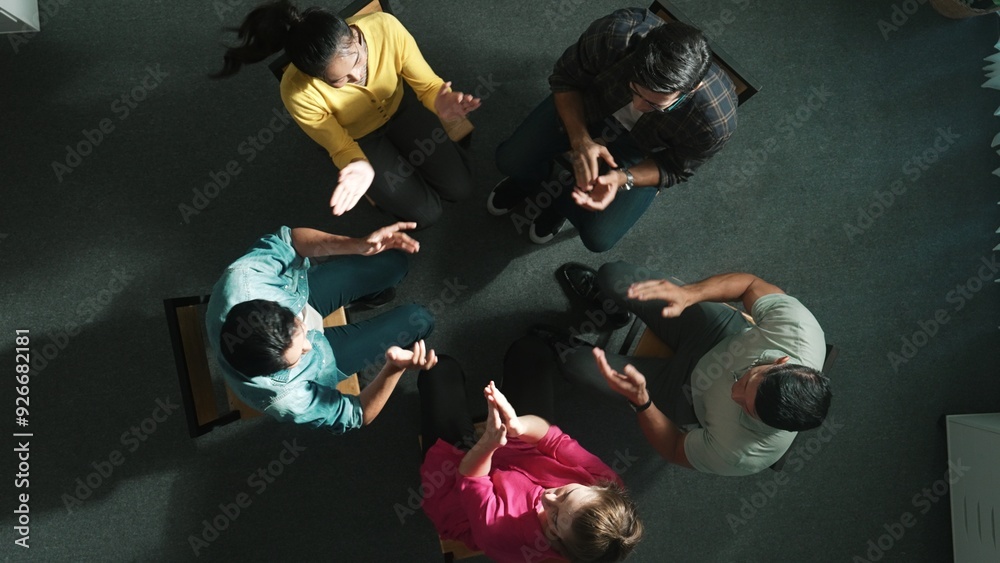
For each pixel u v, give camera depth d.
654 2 2.00
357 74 1.73
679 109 1.85
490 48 2.67
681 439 2.00
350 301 2.18
